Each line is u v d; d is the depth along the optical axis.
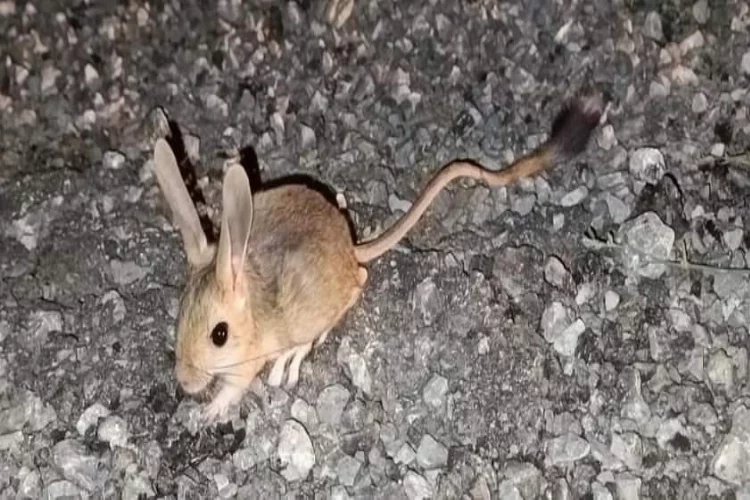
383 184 0.65
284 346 0.58
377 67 0.68
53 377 0.60
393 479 0.58
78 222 0.64
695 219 0.64
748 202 0.64
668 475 0.58
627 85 0.67
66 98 0.68
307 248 0.58
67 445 0.58
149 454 0.58
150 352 0.60
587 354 0.60
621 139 0.66
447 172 0.61
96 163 0.66
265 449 0.58
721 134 0.66
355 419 0.59
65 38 0.69
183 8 0.70
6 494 0.57
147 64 0.69
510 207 0.64
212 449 0.58
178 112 0.67
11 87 0.68
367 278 0.61
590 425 0.59
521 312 0.61
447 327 0.61
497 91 0.67
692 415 0.59
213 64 0.69
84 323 0.61
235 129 0.67
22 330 0.61
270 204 0.59
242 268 0.55
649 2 0.69
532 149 0.66
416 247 0.63
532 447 0.58
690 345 0.60
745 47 0.68
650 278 0.62
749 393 0.59
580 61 0.68
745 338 0.61
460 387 0.59
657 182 0.64
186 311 0.56
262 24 0.69
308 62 0.69
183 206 0.56
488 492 0.57
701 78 0.67
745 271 0.62
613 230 0.63
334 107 0.67
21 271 0.63
